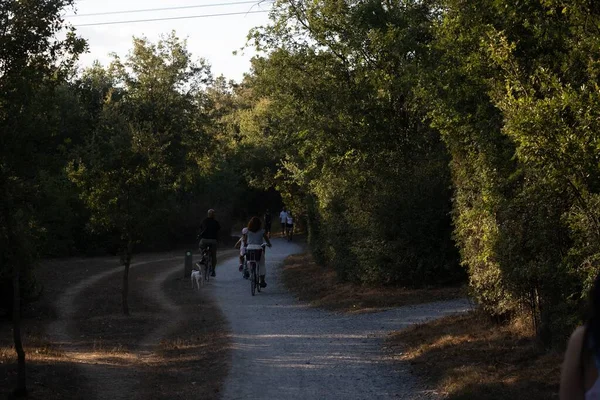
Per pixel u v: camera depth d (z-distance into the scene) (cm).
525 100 682
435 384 894
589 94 657
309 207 3105
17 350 876
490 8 905
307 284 2272
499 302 1080
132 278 2622
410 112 2152
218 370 1027
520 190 923
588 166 645
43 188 905
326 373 995
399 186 1900
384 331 1338
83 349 1327
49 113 907
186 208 4372
